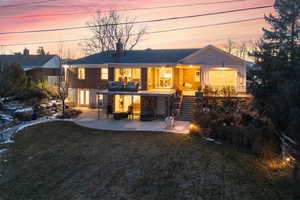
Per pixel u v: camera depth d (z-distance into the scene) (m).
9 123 18.47
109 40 42.91
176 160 11.09
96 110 26.09
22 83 24.88
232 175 9.76
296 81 11.02
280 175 9.99
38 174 10.42
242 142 13.24
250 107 16.44
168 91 21.84
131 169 10.33
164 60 24.00
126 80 25.12
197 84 26.64
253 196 8.33
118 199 8.27
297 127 10.19
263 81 15.22
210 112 16.44
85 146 13.45
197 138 14.48
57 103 26.78
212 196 8.31
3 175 10.45
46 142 14.55
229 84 23.62
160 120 20.44
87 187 9.14
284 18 15.39
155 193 8.55
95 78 26.84
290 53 14.55
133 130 16.59
